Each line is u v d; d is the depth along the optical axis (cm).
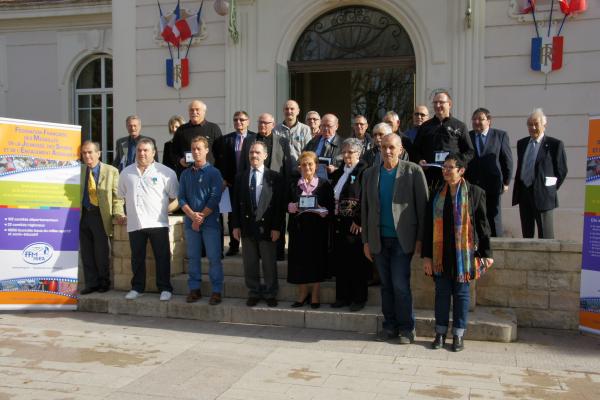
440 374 454
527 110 806
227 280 659
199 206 615
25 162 639
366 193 540
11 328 577
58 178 653
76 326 588
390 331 543
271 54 897
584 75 783
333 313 575
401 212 523
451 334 545
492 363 481
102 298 647
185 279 667
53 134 652
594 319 542
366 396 409
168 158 768
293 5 890
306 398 405
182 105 935
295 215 584
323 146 638
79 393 412
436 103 588
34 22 1214
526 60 805
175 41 921
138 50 952
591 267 545
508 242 595
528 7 794
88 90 1218
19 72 1237
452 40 830
